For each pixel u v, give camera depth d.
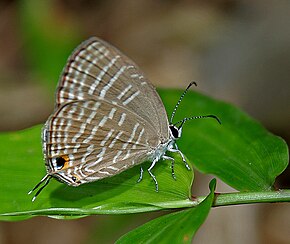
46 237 0.22
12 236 0.22
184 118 0.15
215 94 0.22
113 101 0.13
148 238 0.12
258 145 0.14
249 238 0.19
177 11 0.28
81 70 0.13
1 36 0.27
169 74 0.25
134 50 0.27
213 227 0.19
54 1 0.26
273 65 0.22
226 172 0.14
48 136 0.13
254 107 0.21
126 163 0.13
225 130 0.14
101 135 0.13
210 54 0.24
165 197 0.13
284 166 0.13
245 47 0.23
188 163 0.13
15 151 0.14
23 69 0.25
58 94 0.13
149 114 0.13
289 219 0.20
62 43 0.22
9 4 0.27
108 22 0.28
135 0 0.28
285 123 0.20
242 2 0.26
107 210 0.13
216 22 0.26
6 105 0.24
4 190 0.13
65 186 0.13
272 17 0.24
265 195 0.13
